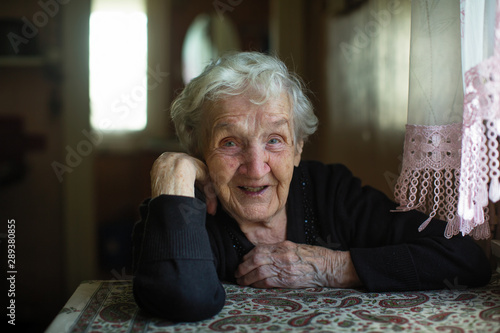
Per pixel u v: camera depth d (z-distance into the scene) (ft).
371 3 8.57
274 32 12.76
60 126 10.24
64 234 10.36
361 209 4.43
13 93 10.09
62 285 10.41
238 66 3.97
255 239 4.32
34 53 10.00
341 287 3.96
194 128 4.32
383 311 3.36
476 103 3.08
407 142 3.66
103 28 12.39
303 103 4.34
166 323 3.25
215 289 3.37
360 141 9.48
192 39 13.25
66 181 10.30
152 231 3.43
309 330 3.05
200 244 3.42
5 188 10.12
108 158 12.71
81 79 10.19
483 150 3.14
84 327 3.18
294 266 3.92
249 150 3.85
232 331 3.08
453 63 3.49
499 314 3.26
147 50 13.00
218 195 4.02
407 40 6.91
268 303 3.59
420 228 3.71
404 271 3.78
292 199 4.41
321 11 11.52
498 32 2.90
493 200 3.02
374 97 8.61
